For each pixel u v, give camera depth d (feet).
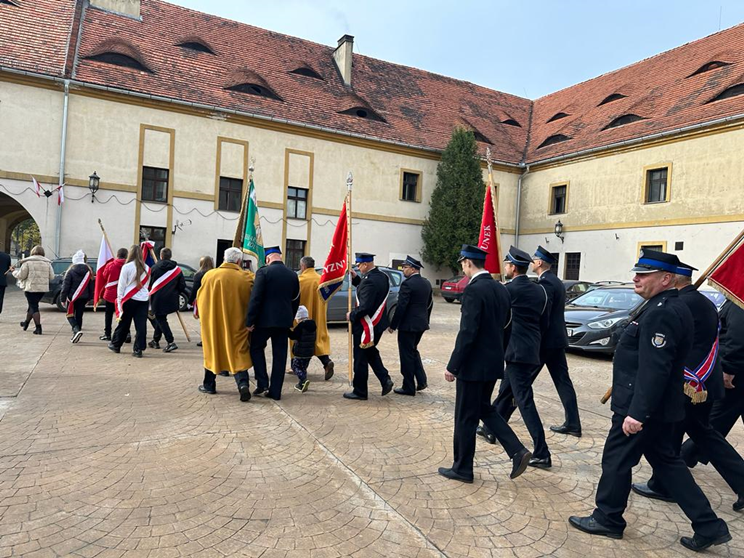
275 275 18.90
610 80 89.15
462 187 77.97
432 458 14.19
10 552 9.05
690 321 9.95
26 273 31.40
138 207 60.95
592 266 75.41
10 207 83.66
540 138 90.48
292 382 22.53
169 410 17.42
